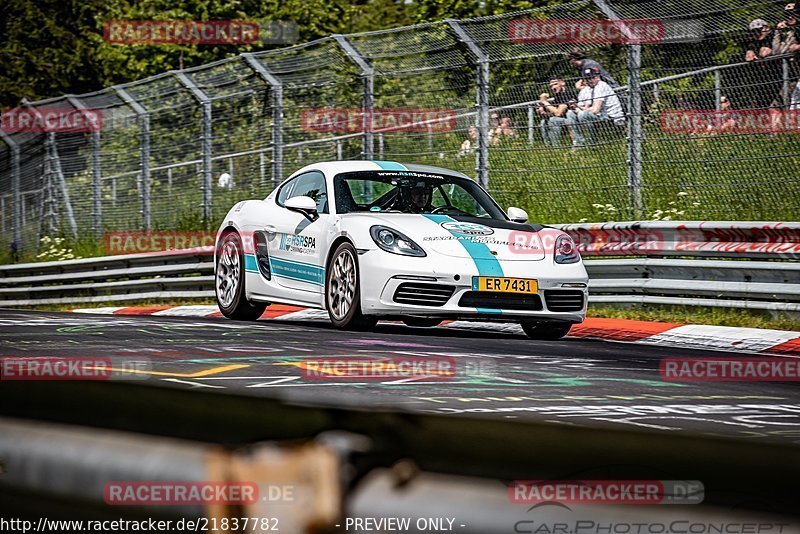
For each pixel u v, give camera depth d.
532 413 6.02
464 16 30.72
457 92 20.08
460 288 11.94
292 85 22.59
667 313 15.36
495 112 19.31
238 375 7.69
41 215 32.00
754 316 14.35
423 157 20.58
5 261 33.16
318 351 9.61
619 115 18.14
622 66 18.02
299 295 13.80
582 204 18.61
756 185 16.86
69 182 30.78
